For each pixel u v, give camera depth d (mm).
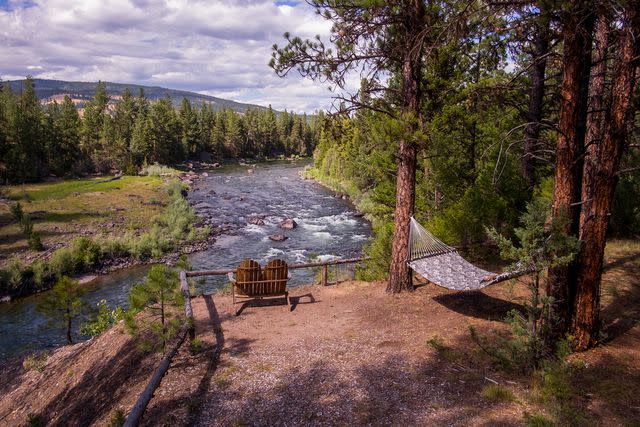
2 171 54906
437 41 8594
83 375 9172
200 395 6141
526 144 11938
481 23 7824
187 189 54469
